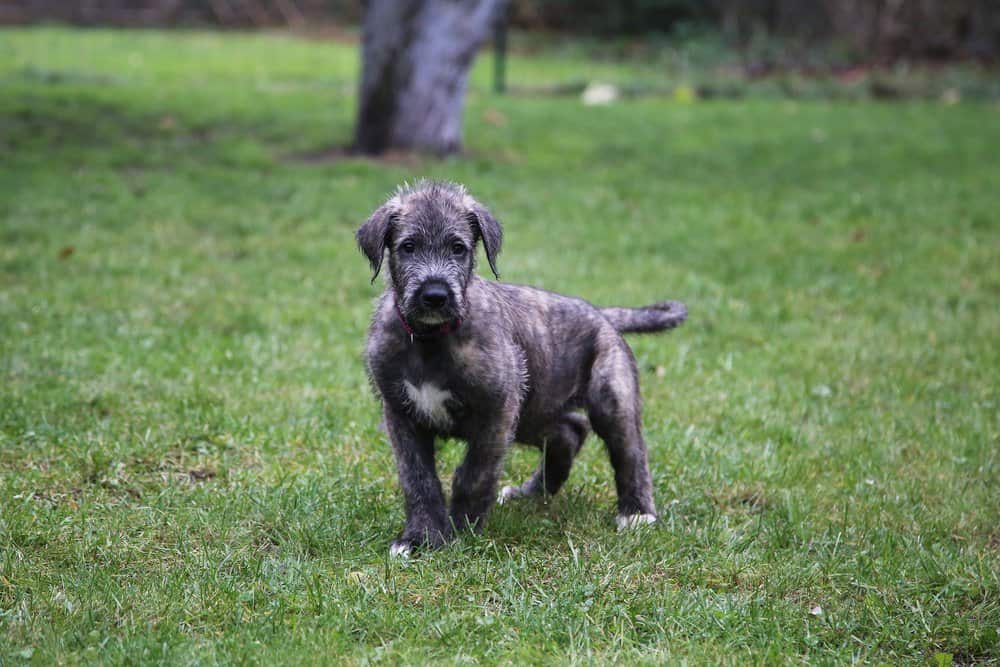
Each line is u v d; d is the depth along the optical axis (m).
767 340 9.14
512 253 11.43
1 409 6.77
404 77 16.33
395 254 5.29
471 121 20.16
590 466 6.59
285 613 4.57
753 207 14.27
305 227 12.30
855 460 6.63
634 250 11.95
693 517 5.88
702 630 4.53
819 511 5.94
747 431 7.11
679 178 16.17
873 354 8.77
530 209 13.65
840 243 12.53
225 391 7.34
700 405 7.59
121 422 6.75
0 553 5.02
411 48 16.23
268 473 6.17
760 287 10.69
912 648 4.51
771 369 8.40
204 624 4.46
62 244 11.13
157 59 27.31
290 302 9.60
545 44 36.75
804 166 17.31
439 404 5.18
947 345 9.05
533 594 4.81
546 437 5.96
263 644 4.27
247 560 5.04
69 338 8.25
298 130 18.09
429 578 4.91
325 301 9.72
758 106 24.44
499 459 5.29
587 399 5.78
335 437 6.71
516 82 27.66
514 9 38.47
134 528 5.36
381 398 5.34
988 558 5.34
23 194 13.06
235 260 10.95
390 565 5.01
